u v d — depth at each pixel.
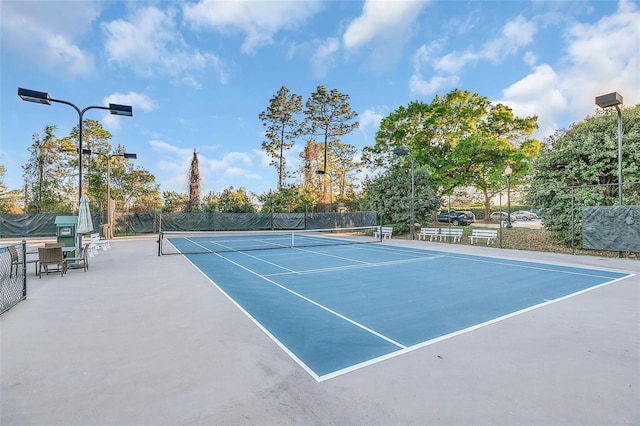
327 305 6.66
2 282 7.42
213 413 2.85
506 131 29.48
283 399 3.10
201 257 14.28
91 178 34.09
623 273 10.41
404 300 7.09
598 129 15.44
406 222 24.95
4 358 4.01
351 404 3.00
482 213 35.94
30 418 2.76
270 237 26.00
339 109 42.31
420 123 28.75
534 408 2.94
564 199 15.42
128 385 3.35
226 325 5.31
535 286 8.50
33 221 23.66
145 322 5.43
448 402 3.04
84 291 7.65
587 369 3.76
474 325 5.41
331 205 34.12
